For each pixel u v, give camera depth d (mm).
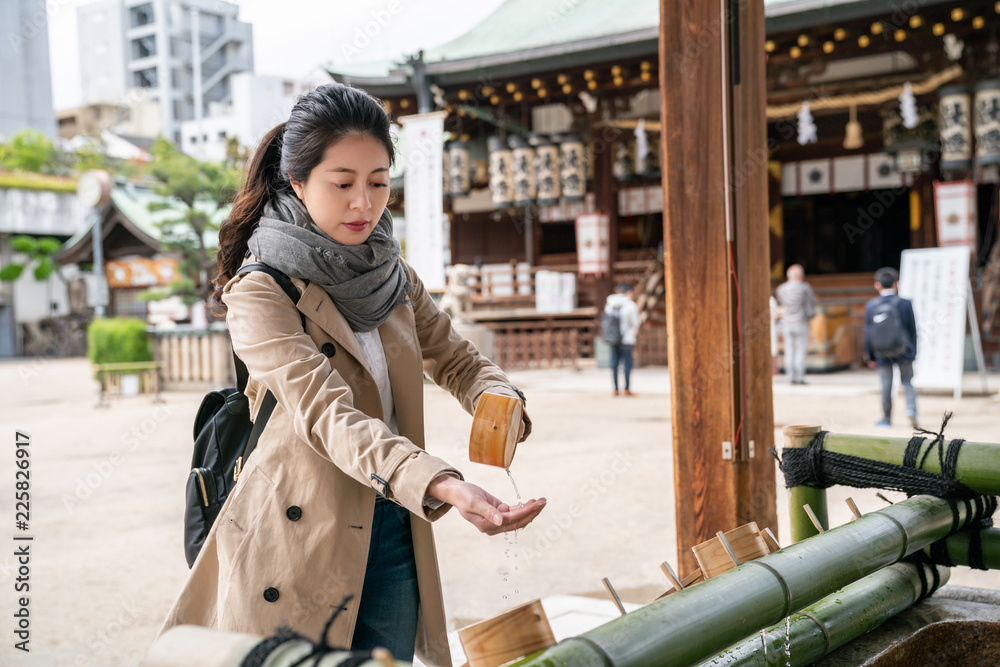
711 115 2287
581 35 14406
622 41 13789
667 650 915
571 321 16953
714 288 2299
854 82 14141
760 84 2404
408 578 1434
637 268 16984
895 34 12578
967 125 12336
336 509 1299
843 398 9398
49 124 33656
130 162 25984
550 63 14492
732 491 2295
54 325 29359
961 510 1562
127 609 3131
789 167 16844
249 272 1314
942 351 8898
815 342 12891
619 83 14867
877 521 1391
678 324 2357
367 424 1186
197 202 20625
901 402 8758
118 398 12438
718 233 2291
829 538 1280
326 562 1285
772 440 2443
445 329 1588
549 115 17234
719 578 1083
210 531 1396
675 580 1271
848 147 15195
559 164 15547
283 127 1394
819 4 12086
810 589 1164
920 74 13453
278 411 1343
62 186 29859
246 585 1284
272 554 1292
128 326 13805
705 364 2326
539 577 3408
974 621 1586
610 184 16922
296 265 1288
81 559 3877
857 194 20406
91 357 13750
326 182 1280
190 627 825
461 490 1081
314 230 1317
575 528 4168
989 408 8008
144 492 5520
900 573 1617
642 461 5914
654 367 15352
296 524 1297
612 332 10453
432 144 11266
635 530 4090
